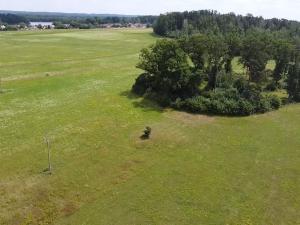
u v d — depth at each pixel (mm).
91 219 26844
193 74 54312
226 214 27703
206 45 55875
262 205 28906
